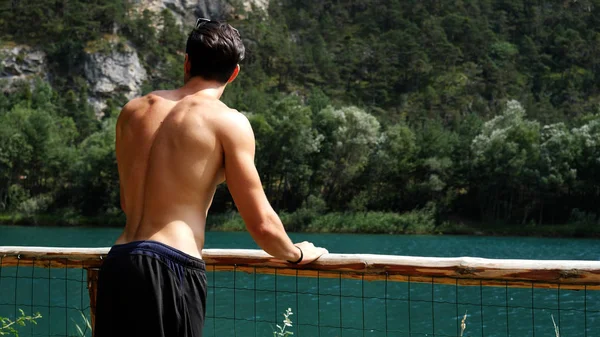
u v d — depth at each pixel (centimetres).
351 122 5816
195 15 12938
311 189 5844
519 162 5219
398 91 11412
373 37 12756
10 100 9031
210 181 180
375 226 5069
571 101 10788
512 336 1094
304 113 5831
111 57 10362
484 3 14038
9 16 10781
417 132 6681
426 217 5159
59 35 10506
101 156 5825
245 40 11894
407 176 5825
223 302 1405
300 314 1294
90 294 272
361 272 234
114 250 174
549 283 214
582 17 13675
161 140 178
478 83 11150
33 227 5409
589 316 1272
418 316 1293
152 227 173
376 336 1033
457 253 3416
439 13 13925
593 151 5250
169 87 10506
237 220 5084
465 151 5678
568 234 4888
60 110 9025
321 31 13550
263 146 5772
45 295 1404
